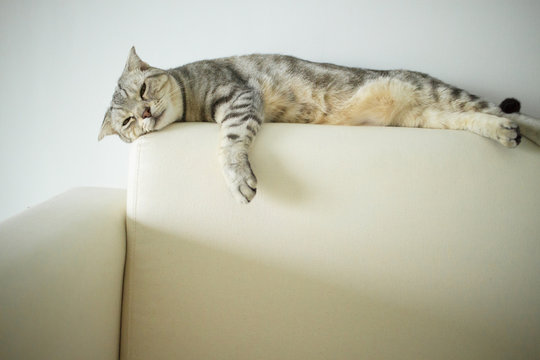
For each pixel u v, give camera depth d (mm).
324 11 1098
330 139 806
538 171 788
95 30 1121
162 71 993
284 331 757
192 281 754
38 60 1137
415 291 761
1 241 533
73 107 1170
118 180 1219
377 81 1050
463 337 762
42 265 525
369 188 775
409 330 761
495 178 782
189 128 833
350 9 1091
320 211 769
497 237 771
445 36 1086
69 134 1188
